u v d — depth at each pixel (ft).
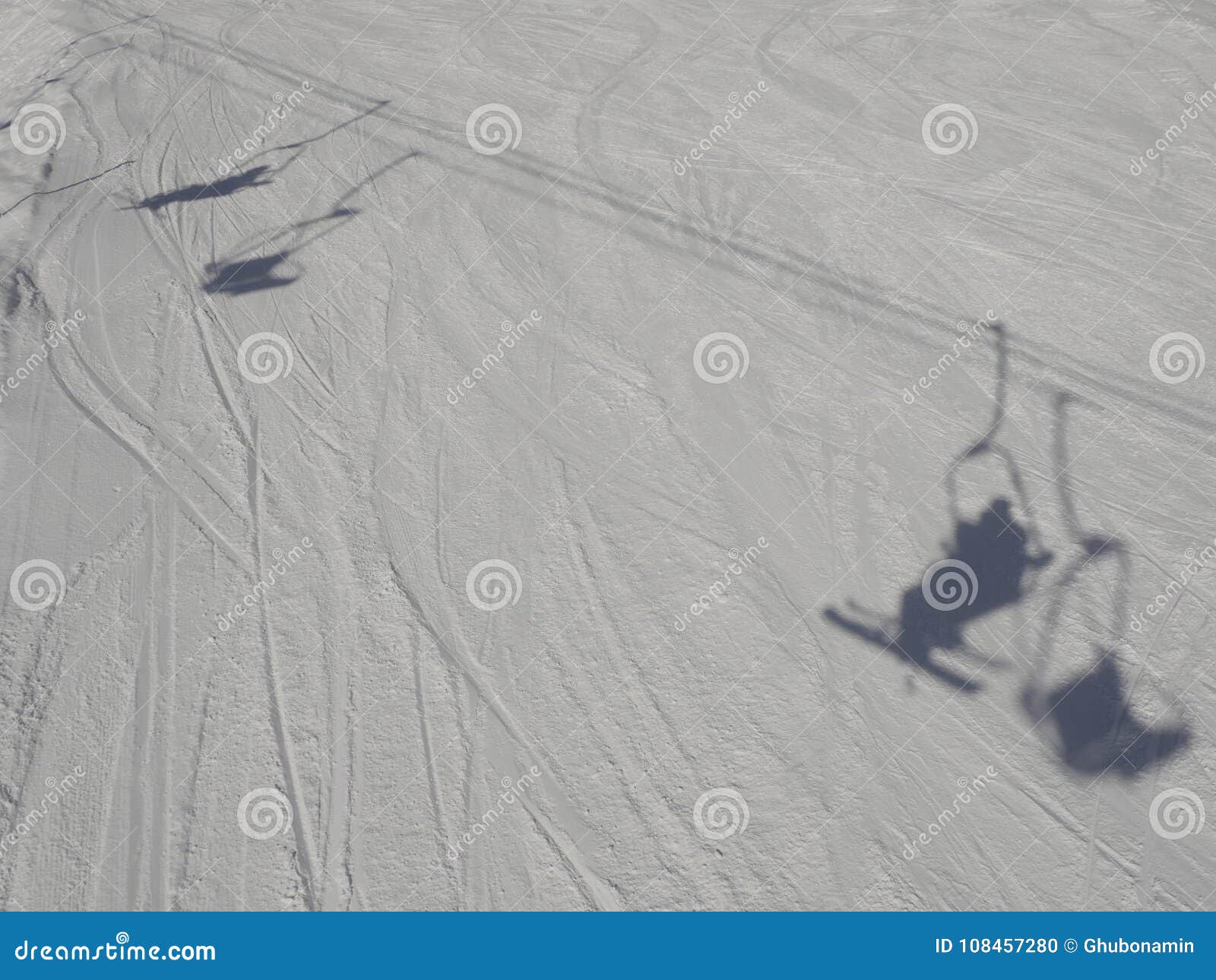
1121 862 13.50
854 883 13.44
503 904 13.26
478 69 39.60
